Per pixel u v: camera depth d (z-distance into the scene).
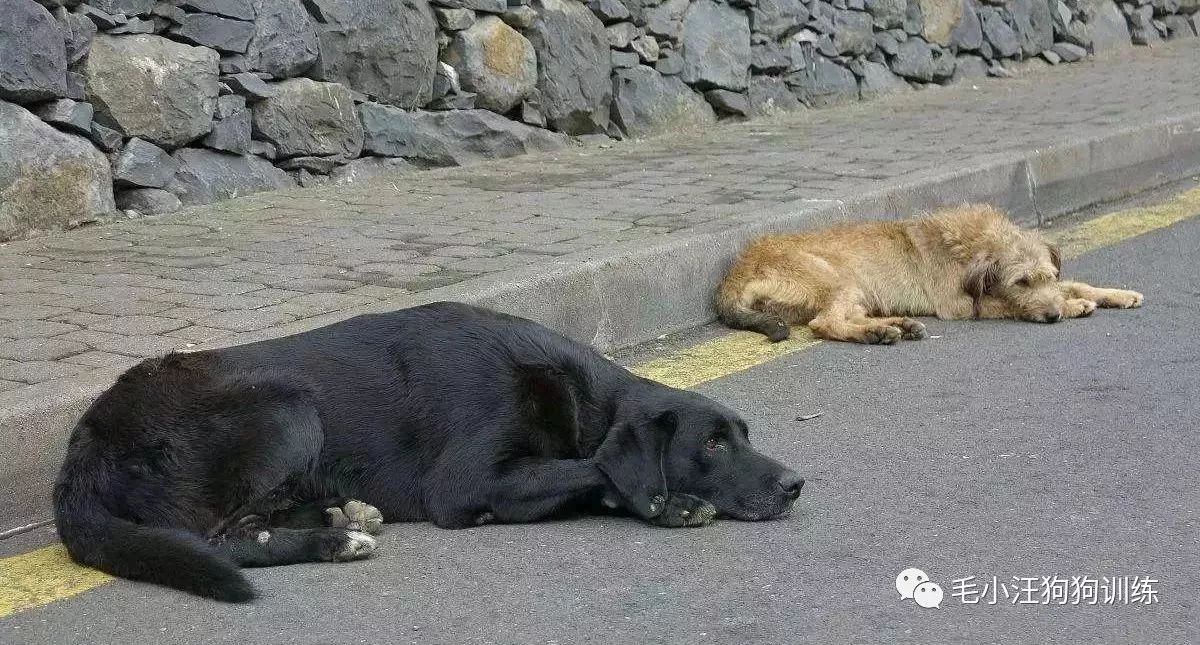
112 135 8.23
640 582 4.09
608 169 9.85
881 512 4.61
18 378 5.15
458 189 9.13
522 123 10.76
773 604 3.93
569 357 4.66
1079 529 4.42
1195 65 15.27
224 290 6.50
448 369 4.55
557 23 10.86
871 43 13.77
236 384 4.32
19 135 7.73
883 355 6.70
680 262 7.15
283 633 3.79
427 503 4.53
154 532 4.06
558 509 4.53
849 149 10.42
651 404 4.56
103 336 5.74
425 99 10.12
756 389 6.12
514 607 3.94
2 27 7.63
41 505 4.78
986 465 5.04
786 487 4.48
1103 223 9.59
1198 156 11.34
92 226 8.08
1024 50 15.62
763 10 12.54
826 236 7.67
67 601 4.03
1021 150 9.77
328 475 4.50
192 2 8.67
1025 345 6.80
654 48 11.70
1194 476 4.87
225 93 8.88
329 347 4.61
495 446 4.48
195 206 8.61
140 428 4.20
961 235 7.52
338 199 8.82
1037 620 3.79
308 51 9.30
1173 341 6.71
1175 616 3.80
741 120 12.41
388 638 3.75
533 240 7.43
